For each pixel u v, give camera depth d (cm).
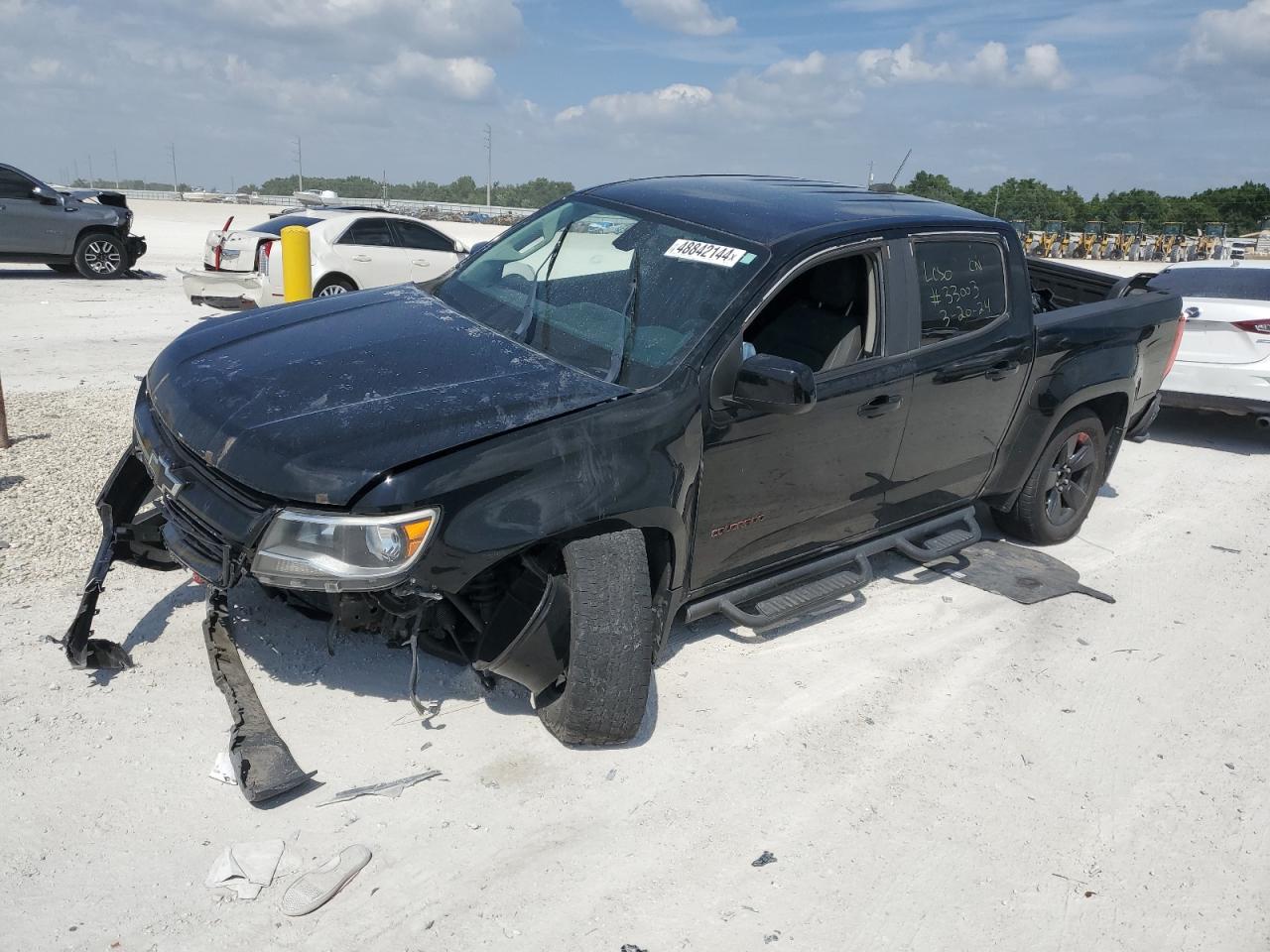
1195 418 1013
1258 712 421
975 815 338
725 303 375
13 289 1445
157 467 334
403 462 295
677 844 310
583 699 329
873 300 428
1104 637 482
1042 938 285
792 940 275
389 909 272
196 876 277
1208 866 321
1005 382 491
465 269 464
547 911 277
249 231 1158
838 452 416
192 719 346
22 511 510
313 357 355
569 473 318
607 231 431
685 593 382
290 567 293
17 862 275
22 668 366
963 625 481
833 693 408
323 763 330
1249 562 597
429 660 397
